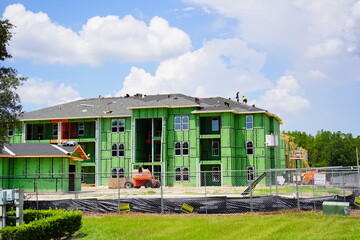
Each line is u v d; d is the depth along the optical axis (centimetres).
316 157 16562
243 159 6359
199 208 2483
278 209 2442
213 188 4969
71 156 4784
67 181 4788
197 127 6325
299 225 1909
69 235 1886
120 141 6662
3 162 4662
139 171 5366
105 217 2380
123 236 1783
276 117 6981
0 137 2681
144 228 1967
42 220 1717
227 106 6512
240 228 1884
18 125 2731
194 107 6384
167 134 6406
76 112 6838
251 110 6419
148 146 6962
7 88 2619
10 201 1720
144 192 4081
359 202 2459
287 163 8719
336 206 2239
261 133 6338
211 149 6531
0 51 2666
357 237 1594
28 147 4850
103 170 6675
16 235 1563
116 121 6719
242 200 2466
